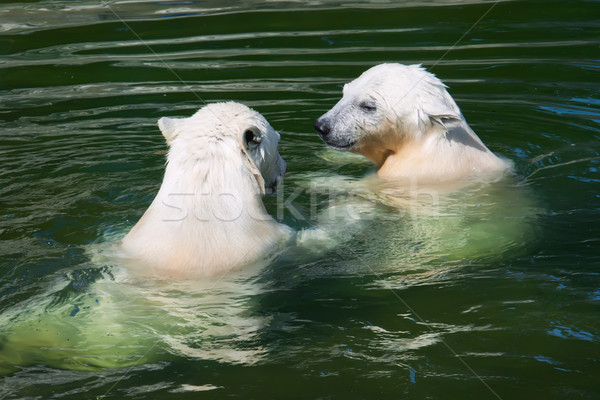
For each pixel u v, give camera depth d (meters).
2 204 6.88
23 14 14.38
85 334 4.74
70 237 6.20
